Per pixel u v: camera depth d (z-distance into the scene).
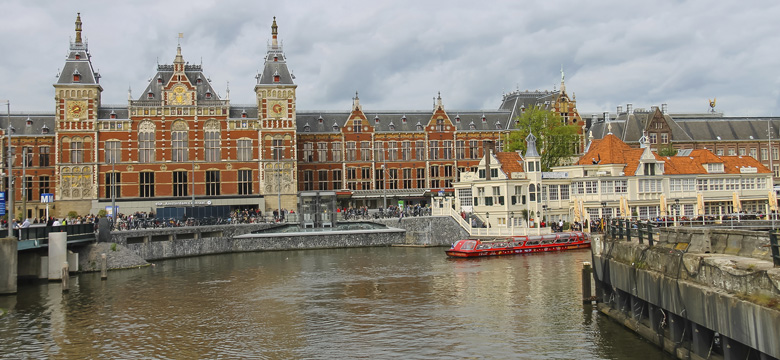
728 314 23.06
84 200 93.19
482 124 114.31
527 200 84.12
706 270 25.09
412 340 35.38
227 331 38.16
